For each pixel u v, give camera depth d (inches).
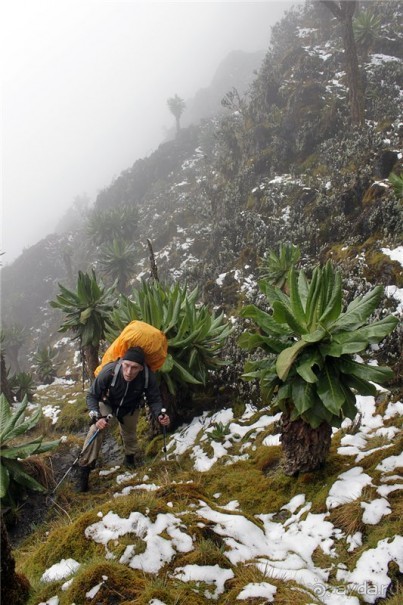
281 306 129.9
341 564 96.7
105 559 90.0
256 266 457.4
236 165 740.7
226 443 195.9
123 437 188.1
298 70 715.4
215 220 715.4
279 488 137.9
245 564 95.1
